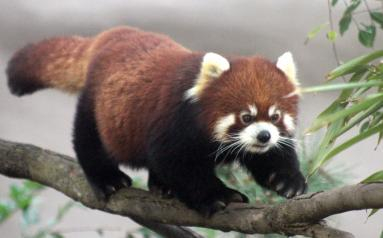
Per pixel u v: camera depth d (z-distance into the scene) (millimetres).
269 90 8039
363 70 5984
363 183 5598
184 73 8273
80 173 9039
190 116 8109
